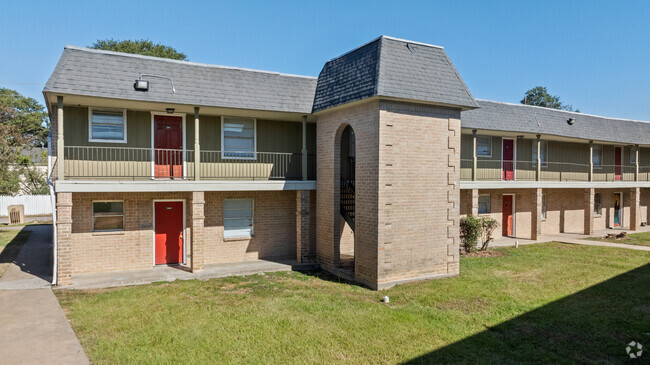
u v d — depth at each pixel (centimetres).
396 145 1173
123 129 1294
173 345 727
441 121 1258
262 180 1458
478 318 895
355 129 1236
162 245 1371
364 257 1199
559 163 2273
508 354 720
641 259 1537
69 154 1230
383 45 1196
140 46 3900
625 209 2678
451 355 714
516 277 1259
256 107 1314
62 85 1064
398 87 1141
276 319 871
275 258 1521
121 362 657
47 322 822
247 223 1492
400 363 683
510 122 1880
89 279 1170
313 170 1578
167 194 1359
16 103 4488
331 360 689
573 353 725
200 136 1400
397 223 1180
